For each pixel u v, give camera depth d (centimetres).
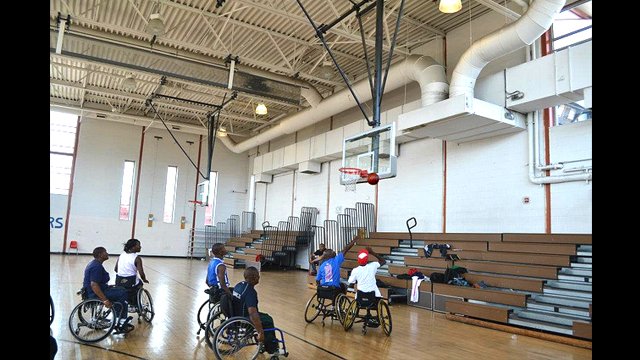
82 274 1067
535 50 806
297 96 1091
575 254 677
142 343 482
